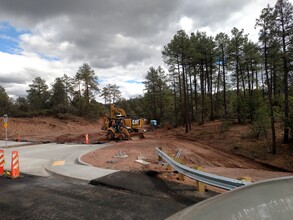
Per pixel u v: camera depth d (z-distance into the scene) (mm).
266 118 22031
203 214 2027
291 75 20938
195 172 5707
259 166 17625
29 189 6754
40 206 5336
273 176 11125
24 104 62188
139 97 94688
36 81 69000
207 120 40031
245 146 22000
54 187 6898
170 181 7047
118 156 12250
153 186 6531
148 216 4641
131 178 7410
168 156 8234
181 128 37500
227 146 22938
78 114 59812
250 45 33656
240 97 34406
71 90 63094
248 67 37312
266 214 1980
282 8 19562
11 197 6023
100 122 62594
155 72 55344
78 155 13406
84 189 6594
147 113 61562
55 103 64000
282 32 19547
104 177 7625
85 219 4590
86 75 58250
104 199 5668
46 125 45281
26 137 31156
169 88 54594
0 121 40219
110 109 24391
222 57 37469
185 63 32094
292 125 20297
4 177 8336
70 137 28781
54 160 11984
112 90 81250
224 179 4637
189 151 18125
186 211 2139
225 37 36688
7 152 15875
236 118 32844
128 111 90500
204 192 5992
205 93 47375
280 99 24328
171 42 31656
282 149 19953
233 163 17094
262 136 23641
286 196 2123
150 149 15461
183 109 42062
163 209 4961
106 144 19406
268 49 20844
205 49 35781
